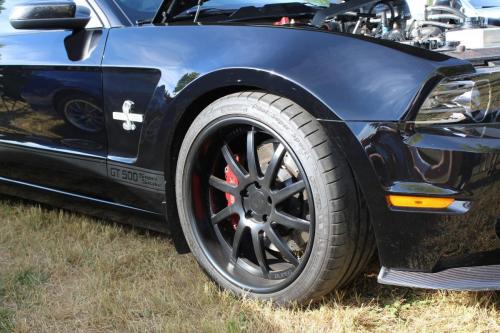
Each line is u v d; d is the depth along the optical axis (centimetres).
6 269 275
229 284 242
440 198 194
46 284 262
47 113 288
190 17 289
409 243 202
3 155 319
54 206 324
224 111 228
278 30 227
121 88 256
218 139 240
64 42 281
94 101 267
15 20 269
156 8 288
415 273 206
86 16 272
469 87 197
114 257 282
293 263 227
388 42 211
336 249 211
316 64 210
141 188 262
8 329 226
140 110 251
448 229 197
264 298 234
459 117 197
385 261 209
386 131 198
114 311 236
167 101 240
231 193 240
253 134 229
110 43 264
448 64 199
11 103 301
